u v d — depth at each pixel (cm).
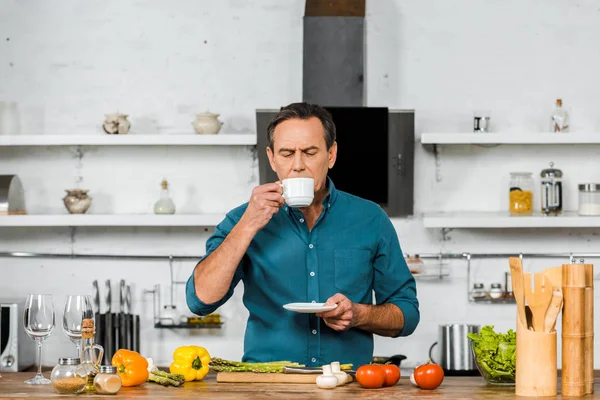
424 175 551
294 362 283
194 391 254
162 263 559
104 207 562
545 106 548
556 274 249
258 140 521
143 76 558
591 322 250
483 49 550
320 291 287
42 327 279
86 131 559
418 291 550
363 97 523
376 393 249
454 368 518
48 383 273
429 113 550
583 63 548
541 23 550
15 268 563
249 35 555
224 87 555
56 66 561
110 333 541
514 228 550
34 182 564
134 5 559
